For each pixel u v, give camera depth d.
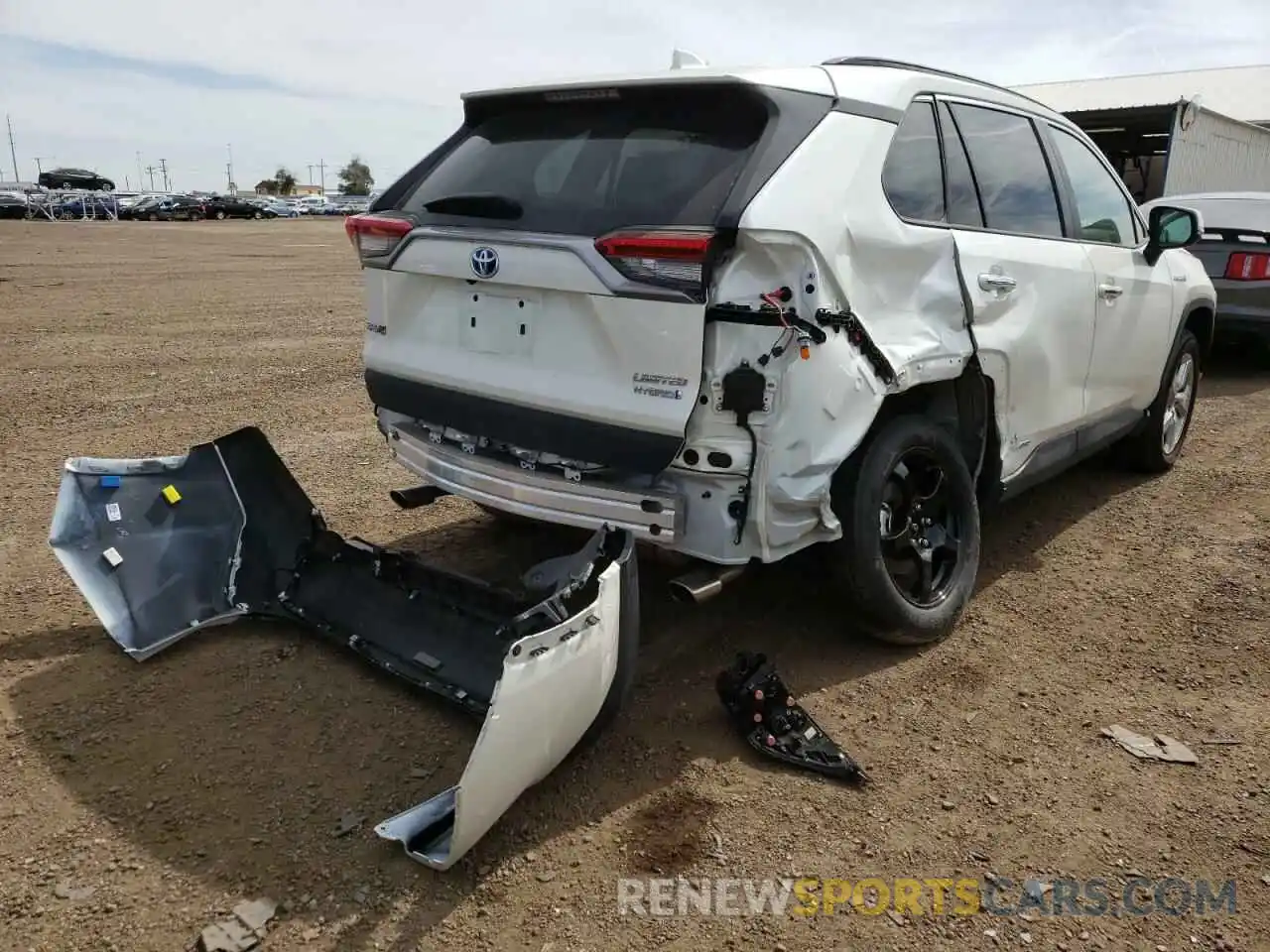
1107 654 3.84
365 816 2.79
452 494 3.53
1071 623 4.10
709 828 2.80
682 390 2.88
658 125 3.18
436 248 3.38
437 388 3.49
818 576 3.57
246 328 11.20
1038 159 4.43
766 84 3.03
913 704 3.46
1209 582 4.48
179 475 3.86
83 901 2.46
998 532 5.12
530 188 3.30
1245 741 3.26
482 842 2.71
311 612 3.71
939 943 2.42
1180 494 5.71
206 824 2.75
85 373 8.39
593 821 2.81
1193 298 5.79
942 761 3.14
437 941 2.38
